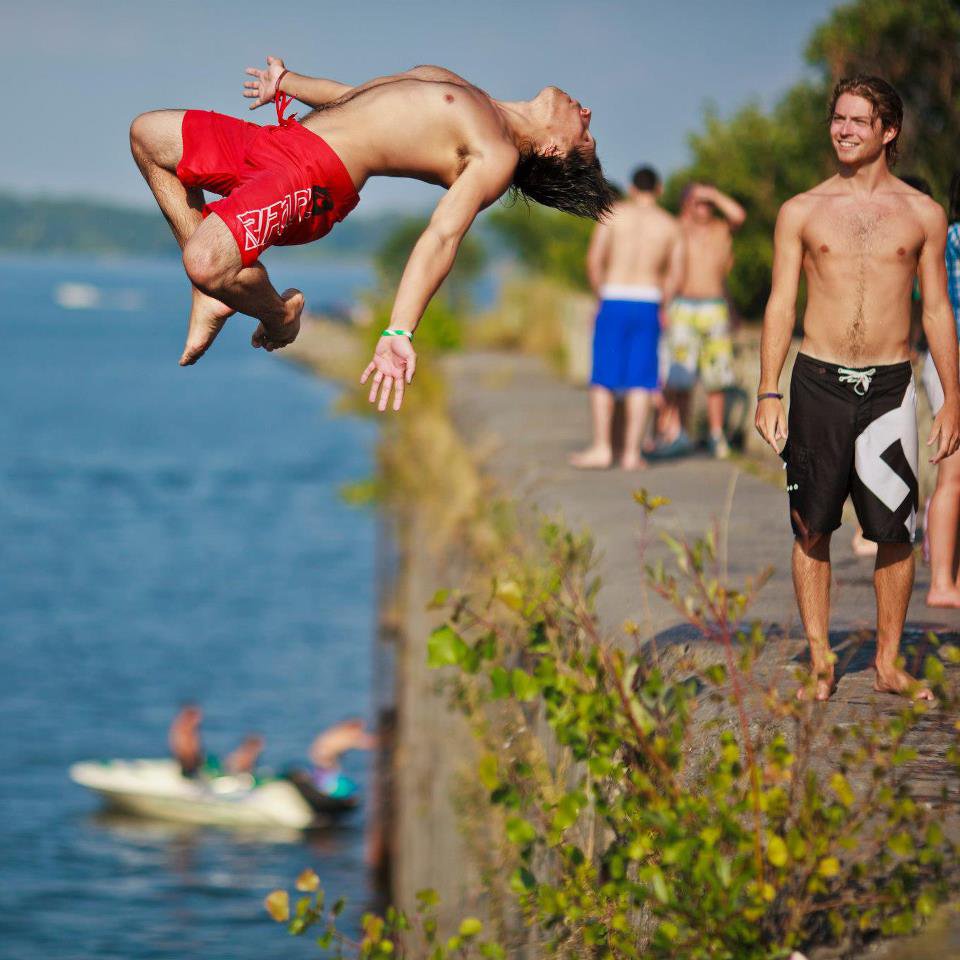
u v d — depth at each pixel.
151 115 8.08
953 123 31.53
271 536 82.69
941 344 9.19
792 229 9.17
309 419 145.50
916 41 32.41
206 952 27.50
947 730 8.25
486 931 13.28
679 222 24.44
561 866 9.05
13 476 104.88
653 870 6.50
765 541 15.41
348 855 34.56
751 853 6.46
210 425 139.00
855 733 7.02
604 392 22.20
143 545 79.19
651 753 7.48
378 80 8.24
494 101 8.54
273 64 8.52
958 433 9.27
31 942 27.95
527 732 12.59
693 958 6.27
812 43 34.03
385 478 42.16
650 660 10.00
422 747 23.06
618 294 21.88
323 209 7.89
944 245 9.12
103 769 38.09
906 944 5.95
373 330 64.62
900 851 6.21
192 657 54.56
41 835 35.28
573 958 8.20
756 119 39.97
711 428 24.23
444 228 7.90
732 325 25.17
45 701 47.94
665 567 13.84
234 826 36.56
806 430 9.19
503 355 54.53
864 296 8.98
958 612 11.79
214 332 8.04
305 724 46.00
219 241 7.59
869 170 9.07
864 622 11.12
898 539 9.03
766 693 7.90
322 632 59.00
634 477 21.09
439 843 19.12
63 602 64.06
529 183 8.74
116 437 129.00
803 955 6.09
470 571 19.91
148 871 32.78
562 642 10.59
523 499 19.66
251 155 7.91
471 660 8.48
